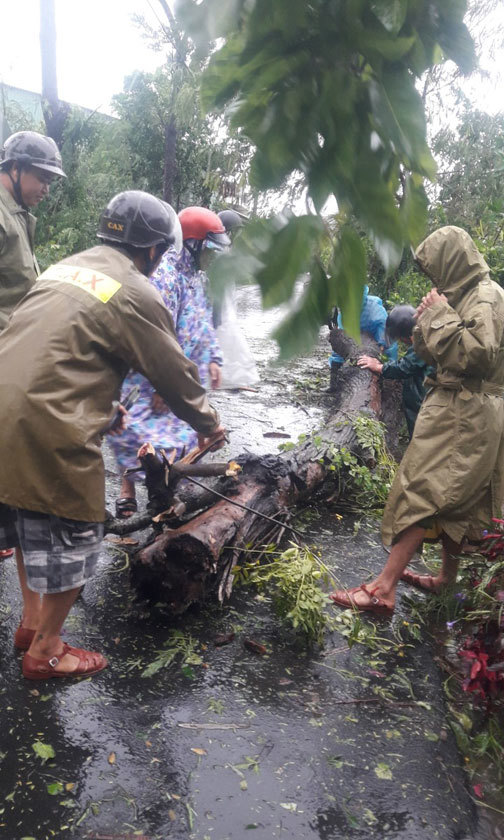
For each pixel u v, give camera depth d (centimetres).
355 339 73
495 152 911
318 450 495
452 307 336
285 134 74
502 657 281
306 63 74
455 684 307
